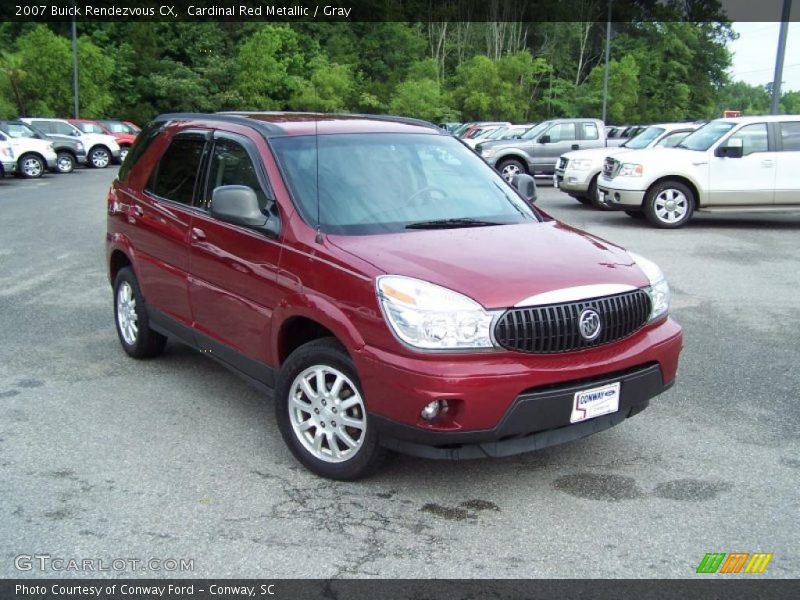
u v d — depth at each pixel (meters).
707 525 3.65
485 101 56.75
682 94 74.31
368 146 4.89
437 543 3.48
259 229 4.37
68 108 43.31
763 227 14.06
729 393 5.49
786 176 13.48
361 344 3.69
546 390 3.62
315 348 3.99
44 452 4.40
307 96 55.44
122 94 54.28
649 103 72.31
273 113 5.48
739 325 7.32
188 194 5.18
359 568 3.28
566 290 3.70
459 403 3.50
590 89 64.12
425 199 4.66
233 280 4.54
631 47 75.88
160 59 57.38
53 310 7.70
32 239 12.16
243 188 4.26
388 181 4.67
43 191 20.05
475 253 3.97
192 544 3.45
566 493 3.98
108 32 56.31
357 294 3.72
